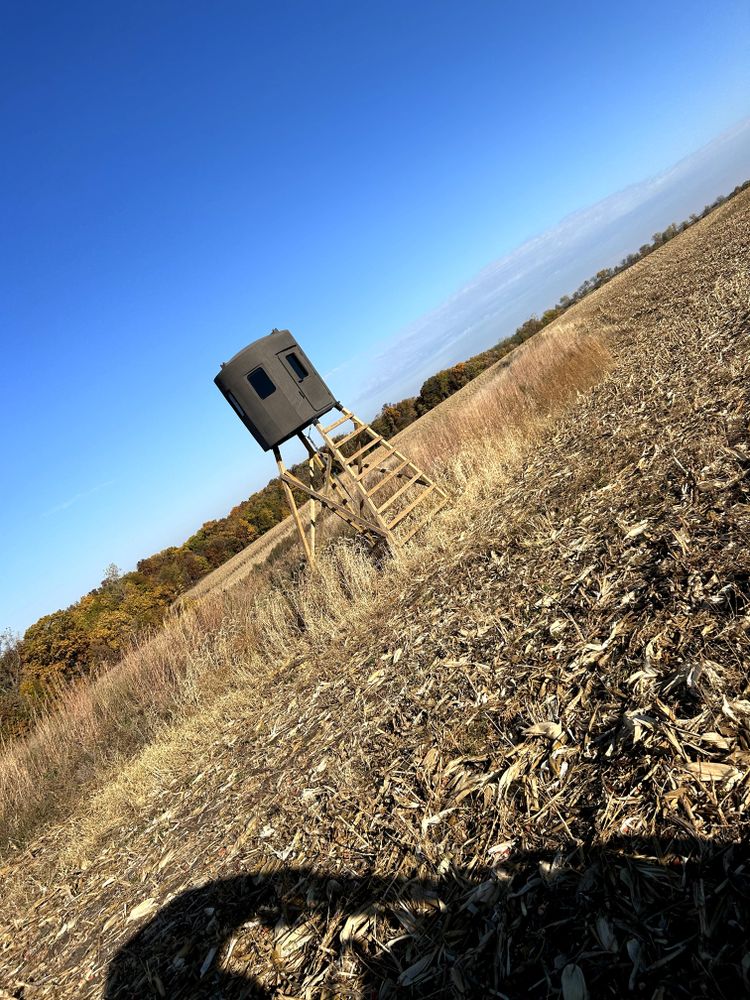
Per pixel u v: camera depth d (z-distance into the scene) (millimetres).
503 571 4555
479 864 2109
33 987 3533
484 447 9602
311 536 9461
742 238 16406
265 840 3270
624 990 1463
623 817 1898
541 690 2795
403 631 4844
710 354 6770
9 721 11164
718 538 2990
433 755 2891
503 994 1637
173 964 2750
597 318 19219
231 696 6957
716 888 1536
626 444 5559
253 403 8320
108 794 6336
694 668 2240
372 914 2230
